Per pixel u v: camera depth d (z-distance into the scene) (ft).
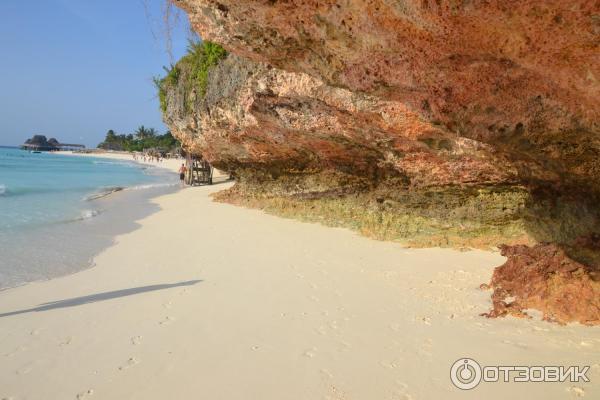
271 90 35.19
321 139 36.83
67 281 27.12
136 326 19.86
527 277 21.02
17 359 17.20
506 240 30.45
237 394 14.47
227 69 46.68
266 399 14.17
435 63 14.78
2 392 15.06
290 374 15.55
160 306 22.24
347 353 16.88
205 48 51.21
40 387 15.31
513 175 27.30
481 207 31.81
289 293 23.79
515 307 19.70
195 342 18.13
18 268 29.94
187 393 14.62
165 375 15.74
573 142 16.30
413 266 28.35
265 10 15.52
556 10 10.49
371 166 37.96
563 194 22.12
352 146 35.45
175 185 107.34
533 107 15.31
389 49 14.97
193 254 33.27
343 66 17.02
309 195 48.49
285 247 34.88
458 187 31.78
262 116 39.42
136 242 38.83
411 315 20.31
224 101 47.21
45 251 34.83
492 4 11.04
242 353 17.11
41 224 46.62
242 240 38.09
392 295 23.12
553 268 20.24
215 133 54.24
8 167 170.40
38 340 18.75
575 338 16.80
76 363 16.79
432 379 14.90
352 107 29.53
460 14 11.84
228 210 57.36
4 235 40.06
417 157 31.42
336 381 15.02
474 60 14.03
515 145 17.76
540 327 17.95
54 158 340.80
